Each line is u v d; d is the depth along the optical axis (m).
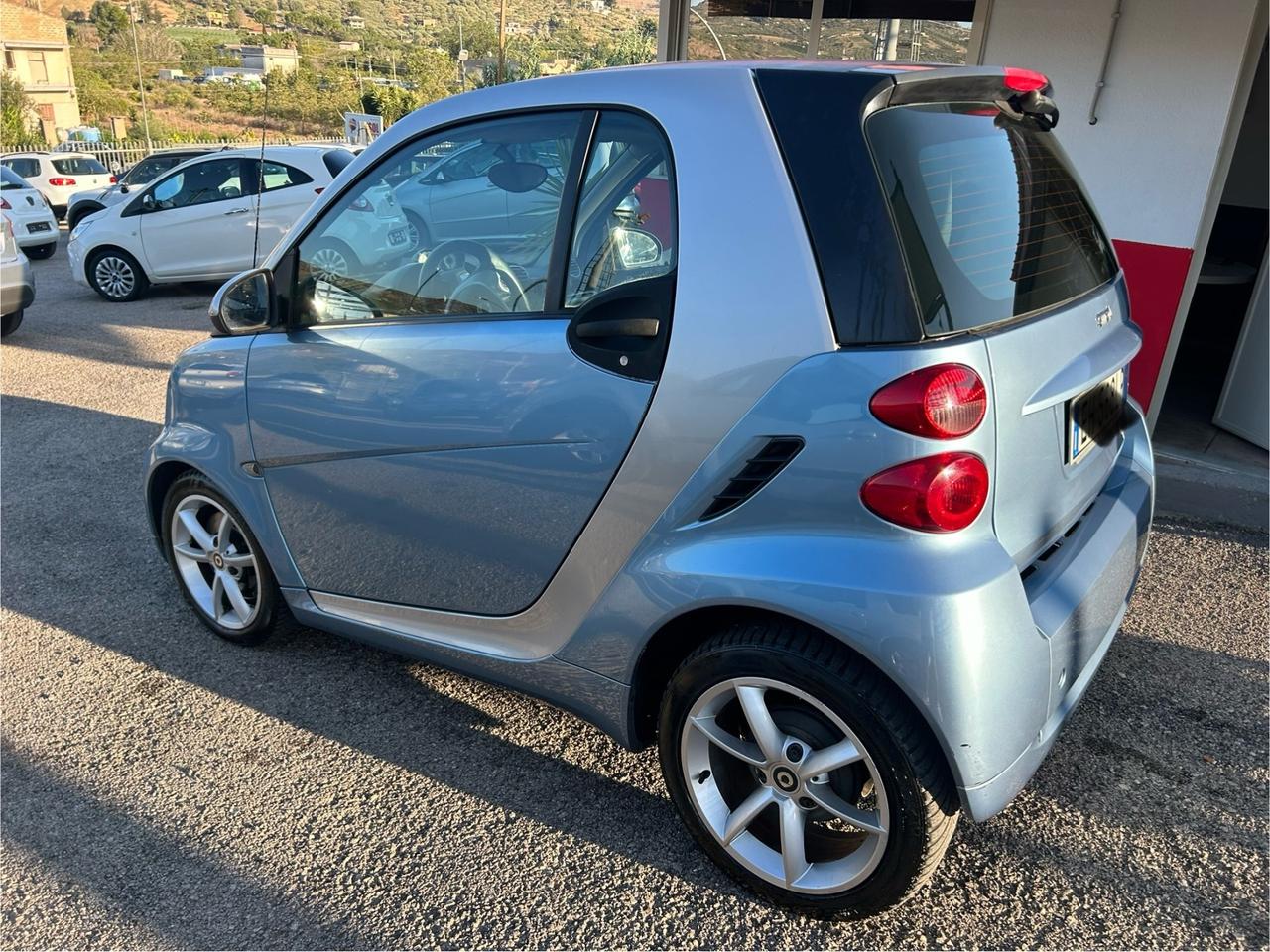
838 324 1.77
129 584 3.86
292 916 2.19
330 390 2.62
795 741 1.98
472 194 2.37
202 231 10.10
